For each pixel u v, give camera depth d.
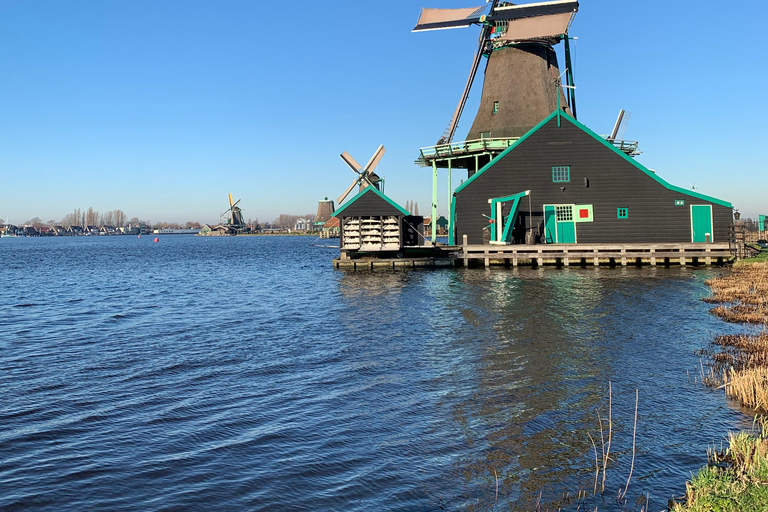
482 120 50.03
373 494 8.19
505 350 16.09
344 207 43.34
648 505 7.60
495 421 10.68
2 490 8.54
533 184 42.12
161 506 8.03
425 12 52.38
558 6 47.44
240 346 18.25
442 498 8.01
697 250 38.62
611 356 15.12
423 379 13.56
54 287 40.19
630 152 46.84
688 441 9.52
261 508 7.91
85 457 9.67
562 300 24.84
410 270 41.34
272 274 48.34
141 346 18.70
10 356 17.53
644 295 25.83
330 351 16.98
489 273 37.34
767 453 8.29
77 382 14.34
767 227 59.16
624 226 41.50
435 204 48.31
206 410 11.94
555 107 48.53
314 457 9.43
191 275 49.66
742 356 14.59
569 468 8.74
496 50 50.12
